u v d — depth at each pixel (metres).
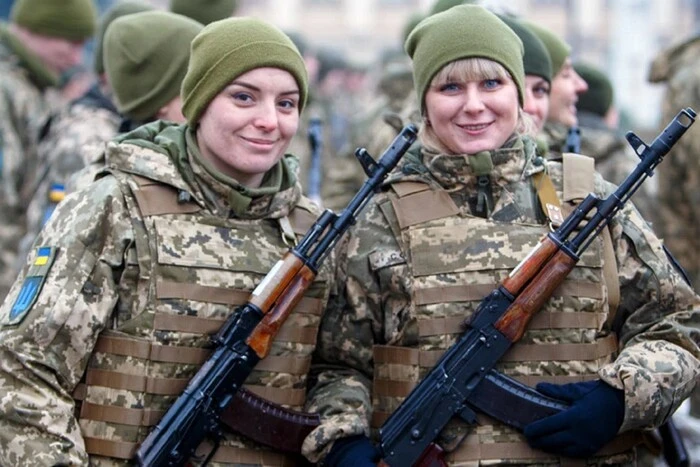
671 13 28.72
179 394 3.86
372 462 3.94
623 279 4.14
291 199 4.07
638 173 3.99
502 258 4.02
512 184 4.12
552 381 4.00
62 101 8.28
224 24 3.98
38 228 5.91
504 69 4.10
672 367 3.96
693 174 6.87
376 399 4.13
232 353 3.85
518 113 4.22
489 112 4.09
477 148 4.08
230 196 3.95
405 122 6.26
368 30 37.00
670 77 7.14
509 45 4.13
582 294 4.03
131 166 3.94
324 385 4.16
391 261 4.07
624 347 4.16
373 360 4.17
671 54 7.16
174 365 3.85
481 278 4.02
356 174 8.02
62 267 3.79
